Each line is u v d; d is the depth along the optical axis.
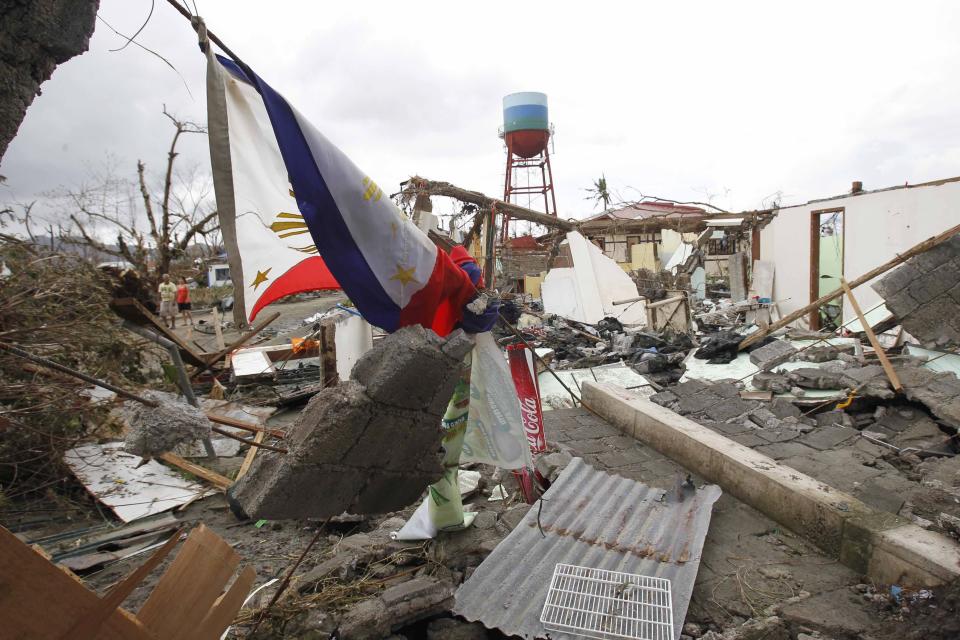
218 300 26.28
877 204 11.19
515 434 4.01
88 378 2.26
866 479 4.67
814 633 3.02
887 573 3.32
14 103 2.18
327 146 2.63
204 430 2.42
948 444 5.33
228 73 2.82
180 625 2.14
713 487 4.26
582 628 3.02
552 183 27.36
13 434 4.88
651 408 6.03
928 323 7.46
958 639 2.71
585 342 11.73
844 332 9.70
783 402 6.45
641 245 21.36
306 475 2.53
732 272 15.88
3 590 1.60
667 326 11.55
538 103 26.25
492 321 3.77
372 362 2.61
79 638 1.77
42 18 2.15
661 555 3.58
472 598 3.35
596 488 4.50
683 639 3.04
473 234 12.44
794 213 13.66
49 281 5.52
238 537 4.52
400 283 2.92
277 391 9.04
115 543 4.38
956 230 7.19
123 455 5.59
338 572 3.71
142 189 18.14
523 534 3.90
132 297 5.86
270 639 3.06
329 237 2.74
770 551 3.79
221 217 2.99
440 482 3.99
